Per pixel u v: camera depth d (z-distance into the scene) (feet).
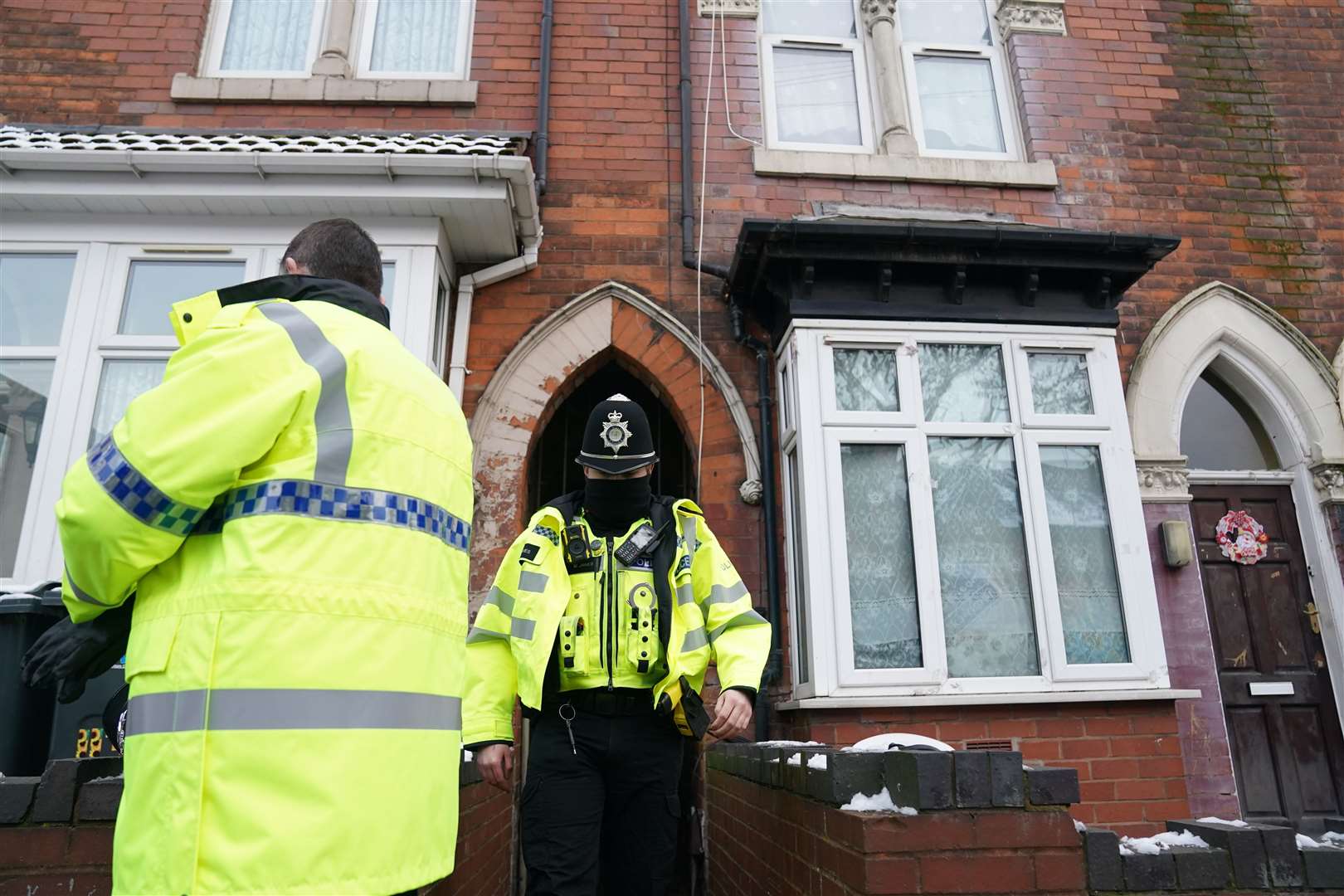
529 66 20.17
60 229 16.31
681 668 7.97
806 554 15.48
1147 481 17.84
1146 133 20.90
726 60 20.58
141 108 18.83
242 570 4.50
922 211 19.51
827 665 14.93
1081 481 16.65
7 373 15.64
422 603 4.98
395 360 5.45
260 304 5.21
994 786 7.00
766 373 18.02
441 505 5.33
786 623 16.81
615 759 8.14
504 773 8.05
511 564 8.59
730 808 13.57
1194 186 20.53
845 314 16.78
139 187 15.96
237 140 16.40
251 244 16.61
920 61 21.67
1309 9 22.63
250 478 4.75
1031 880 6.79
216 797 4.18
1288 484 19.03
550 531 8.70
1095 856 7.16
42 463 14.93
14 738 9.11
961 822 6.87
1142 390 18.48
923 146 20.89
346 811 4.27
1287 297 19.84
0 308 15.90
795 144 20.45
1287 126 21.40
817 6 21.88
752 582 17.07
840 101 21.07
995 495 16.34
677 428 23.09
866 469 16.26
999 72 21.56
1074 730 15.15
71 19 19.39
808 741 14.90
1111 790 14.88
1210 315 19.34
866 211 19.25
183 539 4.62
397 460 5.11
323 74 19.51
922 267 16.90
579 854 7.80
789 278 16.92
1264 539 18.57
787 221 15.81
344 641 4.55
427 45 20.67
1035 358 17.22
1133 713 15.34
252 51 20.26
